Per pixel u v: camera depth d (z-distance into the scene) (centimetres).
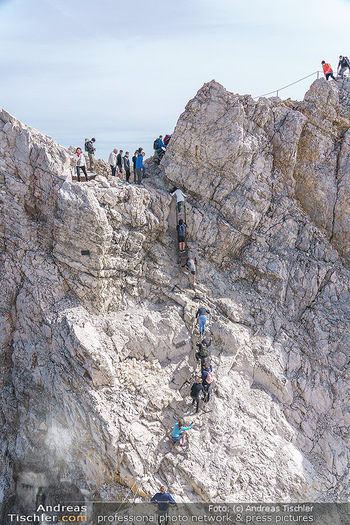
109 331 1672
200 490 1366
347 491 1540
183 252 1964
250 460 1471
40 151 1734
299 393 1742
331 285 2014
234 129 1991
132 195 1800
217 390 1630
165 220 1969
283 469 1477
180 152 2069
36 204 1786
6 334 1752
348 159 2130
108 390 1515
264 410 1633
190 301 1844
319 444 1623
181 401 1584
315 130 2125
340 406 1725
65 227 1688
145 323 1755
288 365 1791
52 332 1630
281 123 2128
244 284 2033
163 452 1440
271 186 2111
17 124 1762
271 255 2022
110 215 1733
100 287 1700
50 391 1591
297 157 2161
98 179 1844
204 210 2039
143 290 1853
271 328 1889
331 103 2112
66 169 1791
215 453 1455
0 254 1797
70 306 1698
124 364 1636
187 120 2042
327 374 1789
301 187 2173
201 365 1592
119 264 1764
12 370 1725
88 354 1501
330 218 2142
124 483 1393
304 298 1991
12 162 1741
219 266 2056
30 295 1720
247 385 1709
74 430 1485
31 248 1767
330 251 2084
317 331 1894
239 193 2044
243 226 2031
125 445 1388
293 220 2078
